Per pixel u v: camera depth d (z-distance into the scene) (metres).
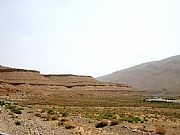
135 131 30.97
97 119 41.97
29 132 26.17
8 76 170.12
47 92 159.88
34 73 186.00
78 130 30.02
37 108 64.31
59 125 33.00
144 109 79.81
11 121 33.06
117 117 48.69
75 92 176.75
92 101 115.56
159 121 46.09
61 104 87.50
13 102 86.00
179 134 33.00
